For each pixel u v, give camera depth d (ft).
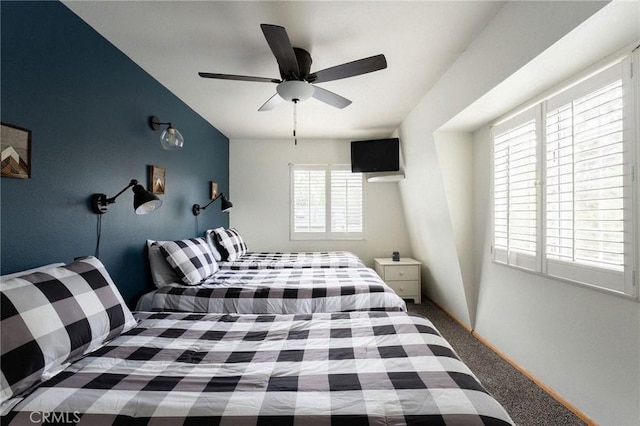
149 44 6.19
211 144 12.00
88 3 4.95
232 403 2.81
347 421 2.61
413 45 6.35
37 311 3.28
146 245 7.50
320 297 6.85
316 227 14.49
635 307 4.45
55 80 4.85
